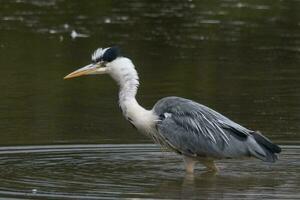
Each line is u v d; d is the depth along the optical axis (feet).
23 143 46.24
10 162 42.45
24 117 52.42
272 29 85.92
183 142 40.98
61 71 66.08
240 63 70.49
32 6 97.55
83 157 43.91
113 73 42.47
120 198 35.50
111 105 56.44
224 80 63.98
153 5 99.71
